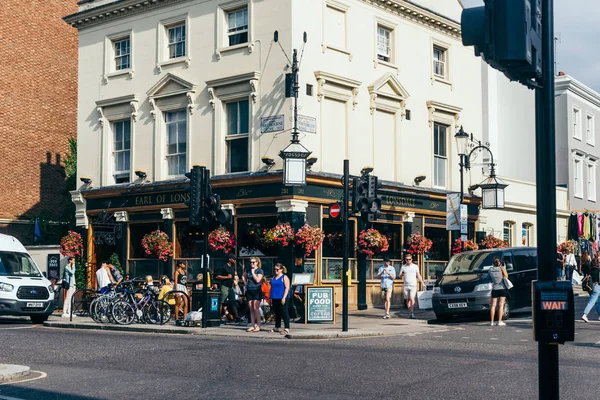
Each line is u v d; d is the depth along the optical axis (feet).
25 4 113.09
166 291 67.51
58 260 92.63
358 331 56.39
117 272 81.51
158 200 87.20
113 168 93.76
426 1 95.96
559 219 127.95
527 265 74.23
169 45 88.89
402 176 90.33
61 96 118.32
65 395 29.78
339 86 82.89
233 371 36.01
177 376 34.60
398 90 90.07
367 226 84.89
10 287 70.69
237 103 82.53
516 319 71.77
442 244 96.07
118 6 91.86
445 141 98.53
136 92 90.89
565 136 138.72
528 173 130.82
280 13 78.95
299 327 61.82
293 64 76.23
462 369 36.29
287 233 74.59
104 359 41.24
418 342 50.16
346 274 56.29
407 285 73.36
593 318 70.79
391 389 30.63
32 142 113.60
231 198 80.59
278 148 78.07
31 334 57.72
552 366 12.69
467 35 12.08
